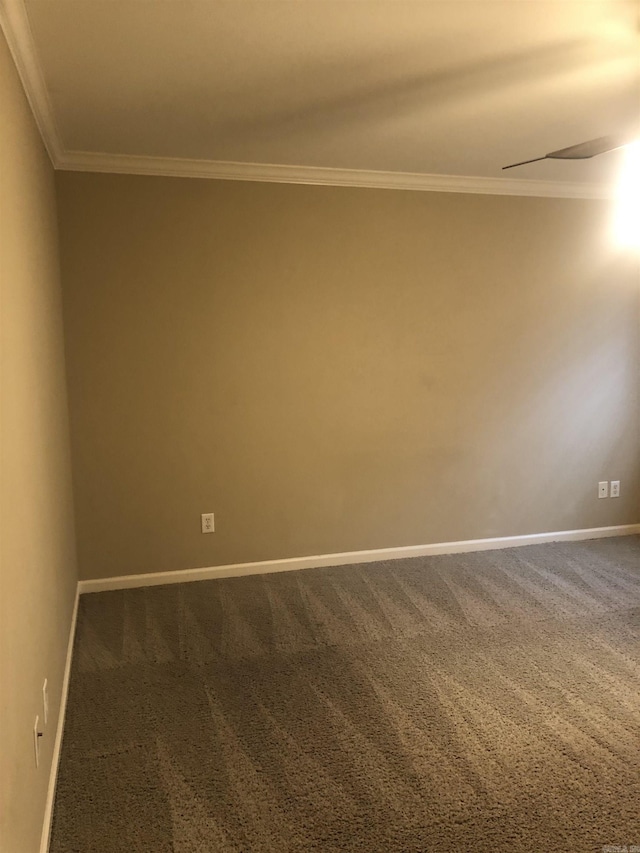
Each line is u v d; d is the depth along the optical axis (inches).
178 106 100.9
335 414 145.6
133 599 130.9
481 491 157.8
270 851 65.5
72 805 72.4
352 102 100.6
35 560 73.6
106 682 98.7
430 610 123.6
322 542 148.3
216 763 79.3
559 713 89.0
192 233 133.0
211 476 139.8
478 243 150.3
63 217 126.0
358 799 72.7
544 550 158.2
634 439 167.8
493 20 76.3
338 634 114.0
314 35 79.1
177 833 68.1
